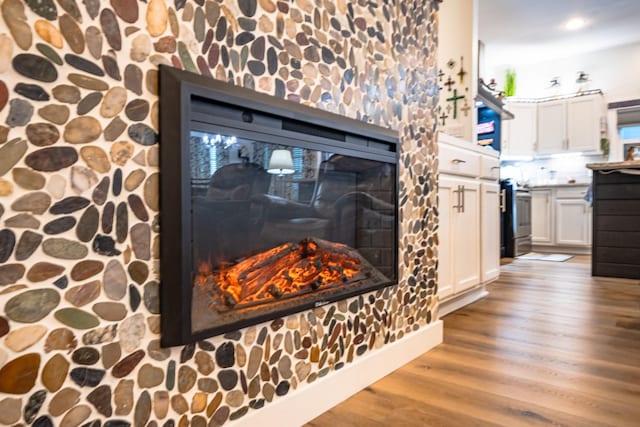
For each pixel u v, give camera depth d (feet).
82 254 2.51
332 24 4.44
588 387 4.83
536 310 8.42
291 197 4.09
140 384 2.81
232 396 3.45
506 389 4.81
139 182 2.77
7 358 2.24
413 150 5.85
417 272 5.97
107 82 2.61
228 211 3.45
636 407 4.34
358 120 4.73
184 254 2.94
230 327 3.33
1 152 2.20
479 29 16.02
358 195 4.93
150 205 2.83
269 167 3.77
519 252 16.83
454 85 10.88
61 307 2.43
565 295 9.80
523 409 4.32
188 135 2.96
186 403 3.10
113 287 2.65
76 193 2.48
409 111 5.74
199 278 3.20
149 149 2.82
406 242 5.72
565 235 17.72
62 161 2.42
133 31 2.74
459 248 7.86
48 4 2.36
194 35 3.10
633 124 17.39
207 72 3.19
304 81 4.09
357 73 4.79
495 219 9.61
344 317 4.66
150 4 2.83
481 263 8.79
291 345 4.01
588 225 17.17
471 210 8.32
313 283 4.29
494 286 10.91
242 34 3.48
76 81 2.47
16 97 2.24
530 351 6.05
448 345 6.35
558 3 13.97
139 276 2.78
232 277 3.50
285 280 4.02
